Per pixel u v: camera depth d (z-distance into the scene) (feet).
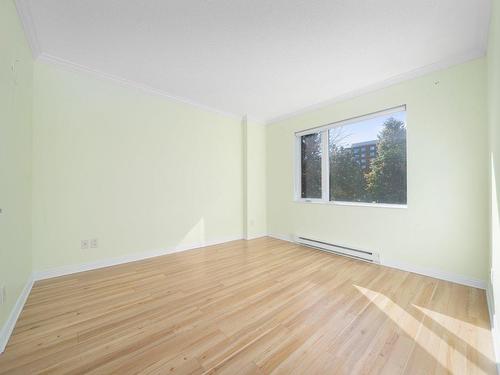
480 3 5.56
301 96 11.32
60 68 8.41
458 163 7.83
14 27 5.64
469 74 7.60
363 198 10.89
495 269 5.46
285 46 7.38
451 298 6.82
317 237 12.40
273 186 14.93
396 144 9.73
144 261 10.23
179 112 11.75
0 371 4.16
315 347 4.82
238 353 4.64
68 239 8.65
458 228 7.84
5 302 5.01
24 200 6.76
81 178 8.91
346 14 6.00
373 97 10.09
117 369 4.22
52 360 4.43
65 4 5.68
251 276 8.57
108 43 7.29
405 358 4.50
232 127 14.14
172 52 7.75
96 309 6.27
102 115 9.40
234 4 5.73
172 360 4.45
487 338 5.06
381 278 8.35
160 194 11.09
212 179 13.14
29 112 7.29
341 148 11.71
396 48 7.41
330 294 7.14
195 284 7.89
